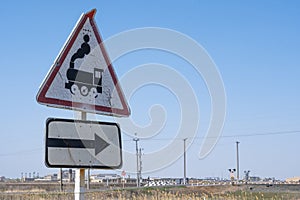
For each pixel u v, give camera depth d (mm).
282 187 45156
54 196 17719
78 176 3969
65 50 3949
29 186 46250
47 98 3807
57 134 3826
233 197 27688
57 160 3801
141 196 22109
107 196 20969
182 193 26562
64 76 3906
